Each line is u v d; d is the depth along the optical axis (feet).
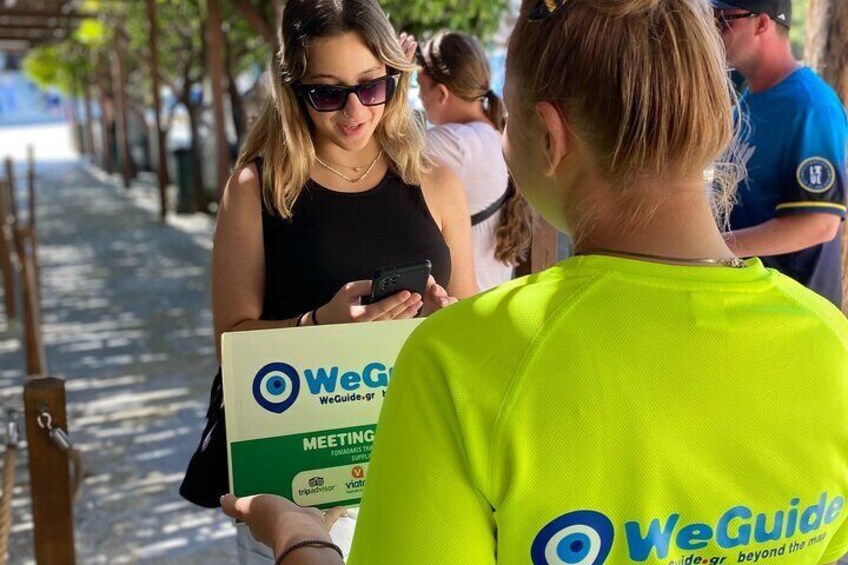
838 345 2.73
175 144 71.31
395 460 2.59
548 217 2.95
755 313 2.63
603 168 2.62
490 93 8.28
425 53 8.15
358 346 4.43
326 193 5.49
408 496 2.54
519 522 2.51
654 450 2.49
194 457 5.52
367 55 5.22
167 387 16.76
